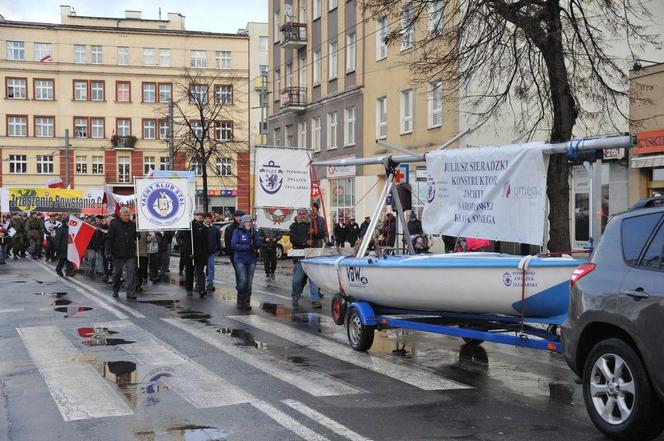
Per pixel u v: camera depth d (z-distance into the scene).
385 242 12.98
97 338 10.31
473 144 24.89
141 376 7.84
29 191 32.56
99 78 67.38
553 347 7.10
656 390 5.14
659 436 5.67
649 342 5.16
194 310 13.53
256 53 71.06
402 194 10.66
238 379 7.71
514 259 7.50
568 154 7.50
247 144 62.12
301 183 15.71
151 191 17.81
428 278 8.23
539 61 13.68
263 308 13.89
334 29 36.09
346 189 35.12
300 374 7.99
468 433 5.79
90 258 21.81
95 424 6.04
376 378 7.82
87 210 33.19
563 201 11.91
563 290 7.16
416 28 15.09
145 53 68.38
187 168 49.91
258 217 15.35
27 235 32.03
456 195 8.80
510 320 8.00
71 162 66.75
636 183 18.58
